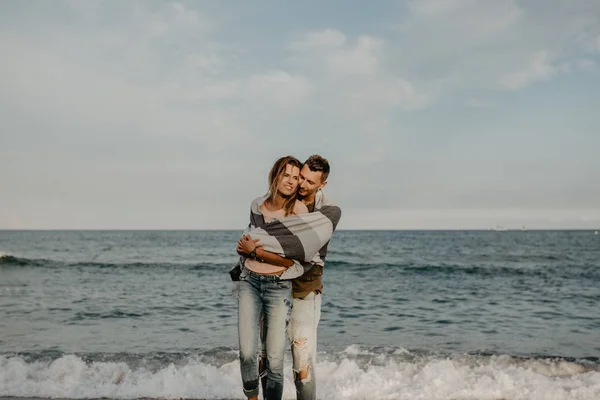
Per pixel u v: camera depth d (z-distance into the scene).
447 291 13.55
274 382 3.28
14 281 15.65
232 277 3.50
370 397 4.18
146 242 54.47
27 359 5.39
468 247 43.69
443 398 4.17
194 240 61.47
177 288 13.86
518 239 70.50
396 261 25.89
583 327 8.24
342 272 19.92
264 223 3.33
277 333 3.25
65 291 12.94
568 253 34.31
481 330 7.95
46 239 66.38
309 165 3.29
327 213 3.34
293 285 3.36
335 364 5.11
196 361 5.32
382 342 6.96
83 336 7.20
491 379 4.58
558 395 4.18
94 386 4.31
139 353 5.71
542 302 11.41
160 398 4.10
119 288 13.76
